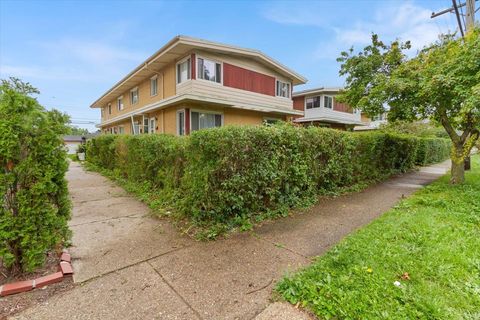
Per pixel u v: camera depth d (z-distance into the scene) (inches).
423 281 88.6
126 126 692.1
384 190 258.1
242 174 155.8
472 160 565.3
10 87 92.3
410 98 233.8
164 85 468.8
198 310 79.6
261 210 171.8
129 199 219.6
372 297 79.4
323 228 149.3
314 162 211.2
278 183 177.8
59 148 103.2
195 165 151.6
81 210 186.7
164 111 478.3
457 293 82.1
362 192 248.2
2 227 88.4
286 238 135.0
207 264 107.8
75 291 89.0
